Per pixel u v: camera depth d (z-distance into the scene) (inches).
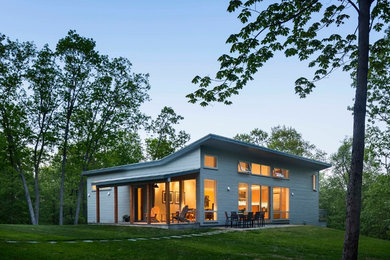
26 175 1440.7
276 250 498.6
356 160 324.8
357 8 345.7
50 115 1023.0
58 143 1031.6
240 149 844.6
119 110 1107.3
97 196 872.3
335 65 437.4
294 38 414.0
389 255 532.1
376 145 1003.3
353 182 323.3
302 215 1092.5
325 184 1979.6
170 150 1680.6
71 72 1025.5
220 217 794.8
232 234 630.5
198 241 542.0
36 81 987.3
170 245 489.7
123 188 966.4
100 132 1073.5
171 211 851.4
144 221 863.1
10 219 1469.0
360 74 332.8
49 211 1649.9
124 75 1106.1
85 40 1017.5
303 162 1063.6
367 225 1599.4
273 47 411.2
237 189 853.2
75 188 1635.1
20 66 988.6
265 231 699.4
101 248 438.6
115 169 965.2
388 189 1158.3
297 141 1895.9
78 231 615.2
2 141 971.9
